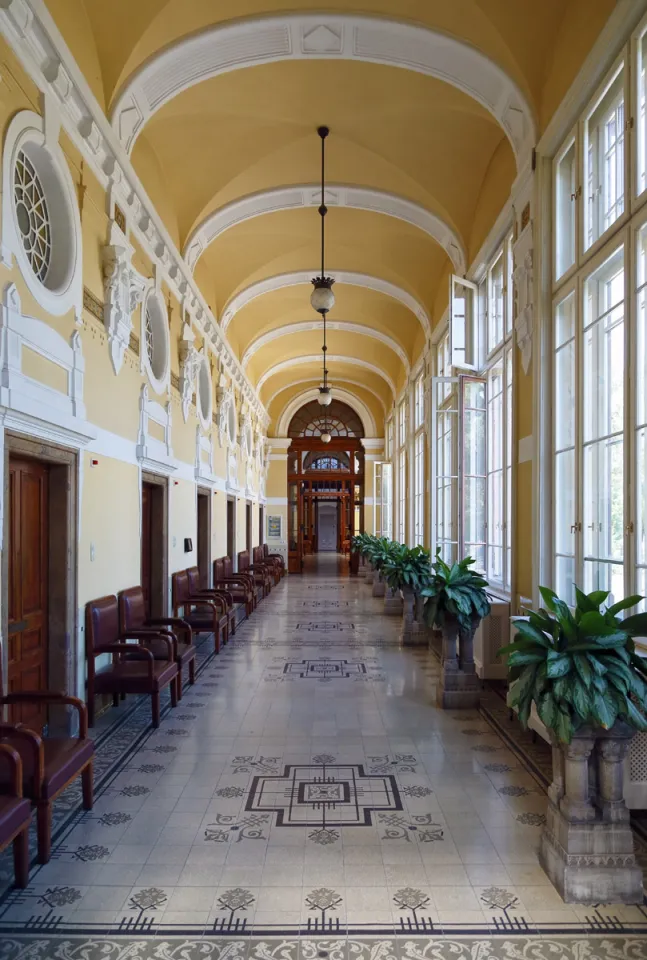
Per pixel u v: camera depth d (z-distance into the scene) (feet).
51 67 13.01
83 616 15.81
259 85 19.45
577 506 14.52
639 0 11.23
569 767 9.21
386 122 21.49
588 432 14.30
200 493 31.35
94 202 16.42
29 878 9.42
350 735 15.96
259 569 44.98
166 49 16.05
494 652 20.56
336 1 15.89
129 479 19.57
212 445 34.17
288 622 34.14
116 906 8.77
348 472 66.95
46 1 13.23
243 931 8.23
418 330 40.32
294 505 68.59
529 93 16.49
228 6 15.80
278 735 15.93
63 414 14.03
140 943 8.00
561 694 8.61
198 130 21.63
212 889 9.18
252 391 50.06
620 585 12.65
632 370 11.80
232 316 36.27
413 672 22.72
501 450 22.08
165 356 23.85
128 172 17.87
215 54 17.01
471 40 16.30
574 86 13.98
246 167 23.72
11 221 11.89
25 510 13.85
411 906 8.79
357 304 41.57
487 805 12.00
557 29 15.49
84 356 15.80
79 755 10.93
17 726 9.70
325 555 96.22
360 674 22.40
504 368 21.34
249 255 32.63
